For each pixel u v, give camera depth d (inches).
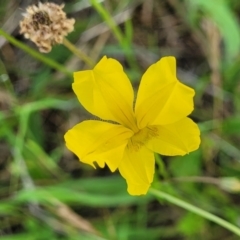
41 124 11.2
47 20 8.5
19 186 10.9
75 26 11.1
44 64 11.2
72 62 11.1
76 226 10.3
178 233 10.6
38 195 9.9
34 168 10.6
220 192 10.5
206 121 10.8
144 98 7.2
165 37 11.4
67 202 10.6
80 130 7.2
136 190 7.4
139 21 11.3
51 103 10.3
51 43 8.6
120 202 10.1
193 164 10.3
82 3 11.0
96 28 11.0
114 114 7.4
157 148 7.5
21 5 11.1
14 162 10.6
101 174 11.1
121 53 11.2
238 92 10.7
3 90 10.9
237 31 10.1
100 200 9.9
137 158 7.5
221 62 11.0
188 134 7.3
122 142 7.4
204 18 11.0
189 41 11.3
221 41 11.2
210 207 10.3
